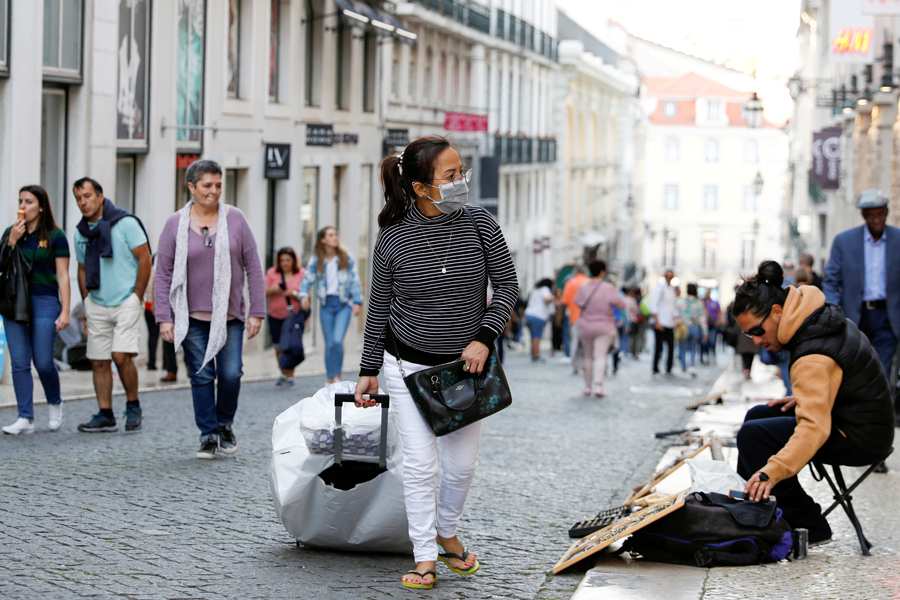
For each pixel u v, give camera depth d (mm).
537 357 40812
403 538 9062
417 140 8008
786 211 106188
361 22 41188
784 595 8164
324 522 9031
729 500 9336
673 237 150125
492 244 8195
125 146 27812
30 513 10133
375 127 48469
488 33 66562
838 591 8297
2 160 23156
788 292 9469
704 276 149750
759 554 9203
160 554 8977
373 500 8977
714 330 49031
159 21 29203
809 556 9516
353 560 9055
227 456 13609
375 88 48188
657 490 11555
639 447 16859
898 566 9156
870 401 9391
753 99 45500
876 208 13664
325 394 9219
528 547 10031
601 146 111438
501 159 70375
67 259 14789
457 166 7941
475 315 8242
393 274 8148
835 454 9625
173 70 30172
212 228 13086
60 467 12398
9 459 12742
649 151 149750
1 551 8797
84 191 14594
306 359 35156
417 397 8078
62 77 24906
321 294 21656
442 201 7906
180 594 7918
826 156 58781
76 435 14773
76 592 7844
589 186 105250
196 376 13227
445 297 8109
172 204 30359
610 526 9492
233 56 34781
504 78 74688
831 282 14039
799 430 9266
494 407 8195
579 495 12750
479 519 11156
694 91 149125
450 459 8523
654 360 34719
